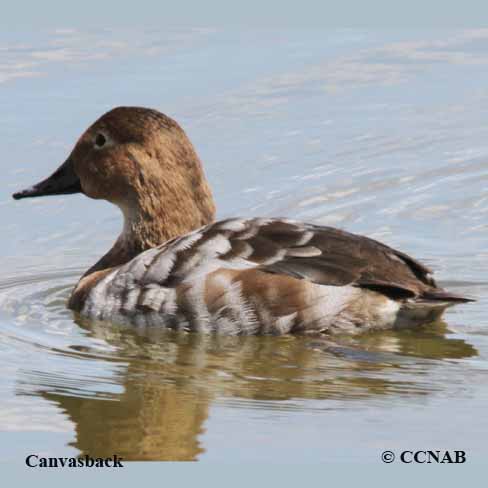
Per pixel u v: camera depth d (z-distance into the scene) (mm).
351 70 24109
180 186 15164
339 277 13680
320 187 20062
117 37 25688
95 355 13938
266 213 19234
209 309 14008
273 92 22984
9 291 16484
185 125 21656
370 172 20562
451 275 16812
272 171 20469
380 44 25438
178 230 15219
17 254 18000
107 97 22438
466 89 23328
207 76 23547
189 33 25922
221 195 19734
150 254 14648
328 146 21281
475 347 13859
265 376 13211
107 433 12023
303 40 25641
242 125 21812
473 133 21766
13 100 22438
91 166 15562
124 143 15273
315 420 12094
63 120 21578
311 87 23266
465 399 12531
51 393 12922
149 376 13297
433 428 11875
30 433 12070
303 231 14086
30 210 19500
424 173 20547
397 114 22391
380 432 11812
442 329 14414
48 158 20422
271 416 12203
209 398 12680
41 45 25203
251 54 24781
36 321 15164
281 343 13891
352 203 19625
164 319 14242
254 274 13875
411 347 13812
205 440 11734
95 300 14922
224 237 14227
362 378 13102
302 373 13250
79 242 18484
